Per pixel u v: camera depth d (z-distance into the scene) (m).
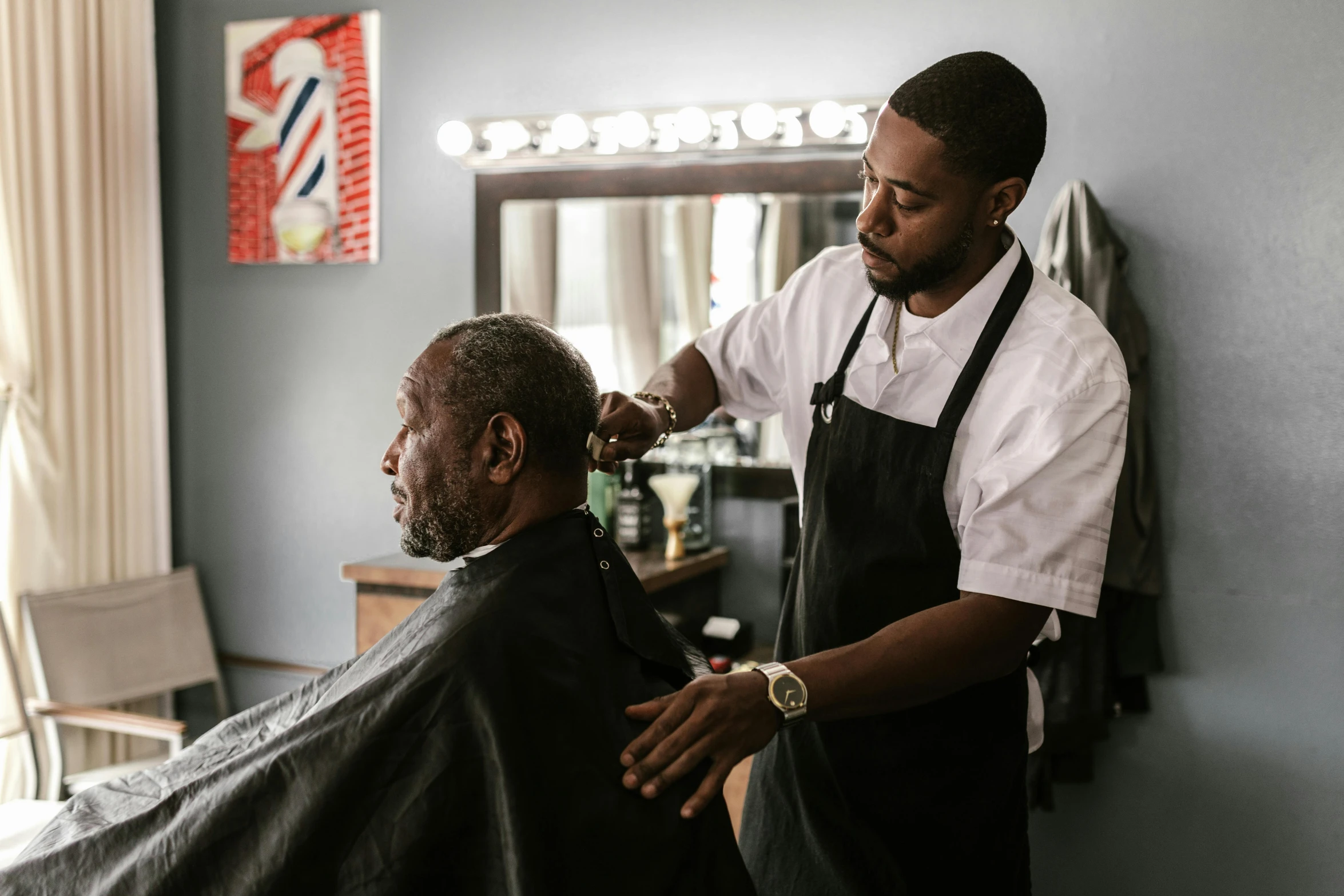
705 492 2.46
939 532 1.12
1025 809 1.24
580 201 2.46
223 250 2.77
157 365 2.76
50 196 2.50
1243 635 2.01
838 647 1.08
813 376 1.29
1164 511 2.05
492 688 0.90
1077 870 2.15
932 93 0.97
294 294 2.71
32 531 2.50
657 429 1.22
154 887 0.91
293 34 2.62
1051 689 1.96
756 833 1.29
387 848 0.90
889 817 1.17
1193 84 2.00
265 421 2.77
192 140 2.77
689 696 0.87
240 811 0.91
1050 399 1.04
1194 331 2.02
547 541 0.99
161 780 1.04
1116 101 2.04
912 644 0.96
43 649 2.41
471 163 2.48
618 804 0.88
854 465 1.18
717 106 2.29
